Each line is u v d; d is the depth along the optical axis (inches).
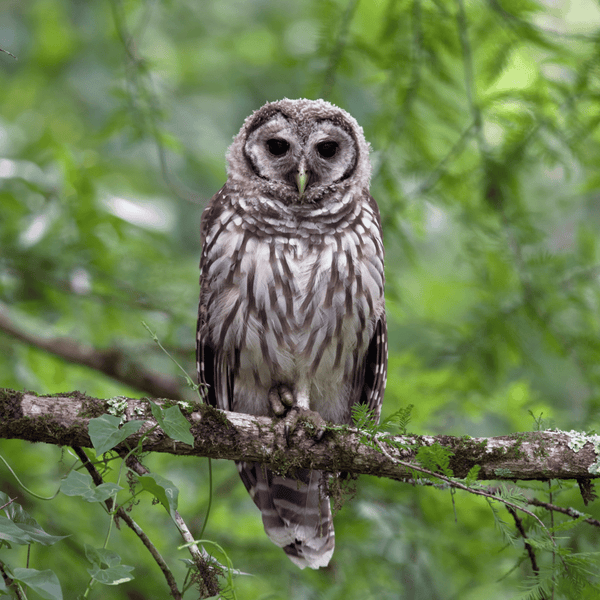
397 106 376.5
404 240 396.5
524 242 394.6
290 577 375.2
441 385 398.3
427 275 538.3
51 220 420.2
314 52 367.9
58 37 703.7
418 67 363.6
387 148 384.5
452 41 361.4
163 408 237.9
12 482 375.6
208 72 680.4
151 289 445.1
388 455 233.0
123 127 412.8
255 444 247.4
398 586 375.9
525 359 403.5
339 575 372.2
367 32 402.9
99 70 691.4
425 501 379.2
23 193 430.6
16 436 225.0
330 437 250.2
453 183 385.1
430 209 410.0
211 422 243.4
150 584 369.1
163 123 422.9
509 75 391.9
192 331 448.8
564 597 237.3
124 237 430.3
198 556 219.1
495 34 358.0
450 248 559.8
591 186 399.2
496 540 370.9
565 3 399.9
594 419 379.2
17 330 419.2
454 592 381.7
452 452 239.5
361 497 377.7
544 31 346.0
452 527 377.1
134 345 438.0
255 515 417.4
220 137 653.3
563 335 395.5
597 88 348.8
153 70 406.6
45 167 435.8
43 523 373.1
